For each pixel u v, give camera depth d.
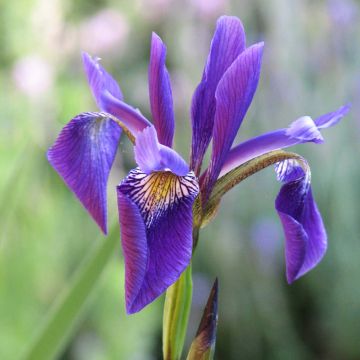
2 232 0.45
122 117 0.31
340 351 0.75
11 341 0.55
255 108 0.83
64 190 0.70
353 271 0.75
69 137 0.32
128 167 0.78
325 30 0.86
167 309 0.31
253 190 0.79
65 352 0.61
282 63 0.83
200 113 0.31
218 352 0.76
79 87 0.76
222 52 0.31
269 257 0.75
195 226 0.31
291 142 0.32
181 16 0.87
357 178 0.78
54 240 0.64
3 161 0.56
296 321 0.78
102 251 0.36
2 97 0.68
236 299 0.75
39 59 0.73
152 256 0.28
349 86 0.82
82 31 0.90
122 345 0.61
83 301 0.35
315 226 0.33
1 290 0.57
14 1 0.83
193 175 0.29
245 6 0.84
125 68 0.99
